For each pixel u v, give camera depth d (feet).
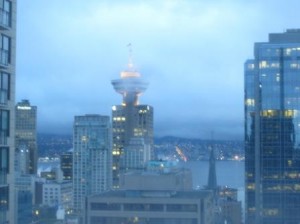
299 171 517.96
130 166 492.54
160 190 390.21
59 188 382.22
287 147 525.75
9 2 119.34
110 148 513.04
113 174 495.00
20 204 182.60
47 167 407.03
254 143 530.68
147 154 488.02
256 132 534.37
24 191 210.79
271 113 538.06
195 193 400.06
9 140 122.11
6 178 121.19
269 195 513.04
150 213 386.52
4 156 120.26
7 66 119.03
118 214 388.37
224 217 436.35
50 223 297.74
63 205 379.35
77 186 460.55
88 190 468.34
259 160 522.06
